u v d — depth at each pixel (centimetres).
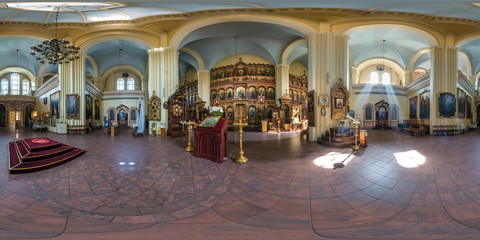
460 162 495
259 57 1739
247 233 223
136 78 2198
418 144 776
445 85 1104
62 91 1202
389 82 1934
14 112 2044
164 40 1171
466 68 1594
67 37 1184
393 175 411
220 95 1789
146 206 288
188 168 461
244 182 377
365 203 295
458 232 224
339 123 956
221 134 507
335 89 962
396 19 999
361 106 1708
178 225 240
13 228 231
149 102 1175
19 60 1803
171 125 1109
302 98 1919
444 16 999
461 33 1095
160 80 1182
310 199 308
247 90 1722
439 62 1105
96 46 1465
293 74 1859
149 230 230
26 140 684
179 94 1144
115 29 1167
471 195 316
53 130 1322
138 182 375
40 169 439
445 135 1075
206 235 220
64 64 1204
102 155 586
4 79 2027
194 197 316
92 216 261
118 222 247
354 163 505
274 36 1377
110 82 2166
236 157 569
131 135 1127
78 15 1028
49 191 335
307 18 983
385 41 1510
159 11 977
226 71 1775
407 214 263
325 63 976
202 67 1780
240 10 998
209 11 1023
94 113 1739
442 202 295
